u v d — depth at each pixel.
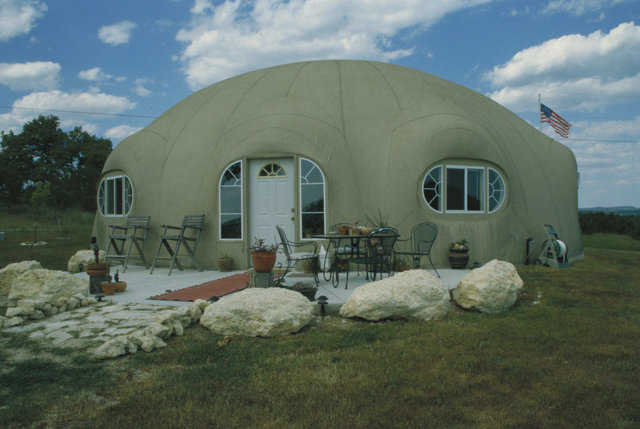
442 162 8.94
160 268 9.43
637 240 21.34
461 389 3.18
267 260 6.04
